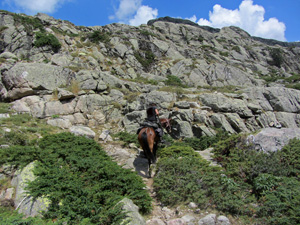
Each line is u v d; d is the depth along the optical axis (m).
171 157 7.65
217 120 12.56
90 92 13.55
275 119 13.94
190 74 28.45
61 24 33.81
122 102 14.20
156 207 5.59
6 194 5.27
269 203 4.81
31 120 10.67
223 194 5.36
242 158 6.98
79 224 4.00
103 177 5.73
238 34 69.06
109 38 31.95
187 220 4.70
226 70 29.73
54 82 13.12
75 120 12.05
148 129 7.21
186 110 12.91
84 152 7.00
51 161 6.13
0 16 26.86
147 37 36.53
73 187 4.94
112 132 12.16
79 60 23.66
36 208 4.64
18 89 12.05
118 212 4.41
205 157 8.58
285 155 6.75
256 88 15.69
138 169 7.88
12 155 6.04
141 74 27.36
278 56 50.00
